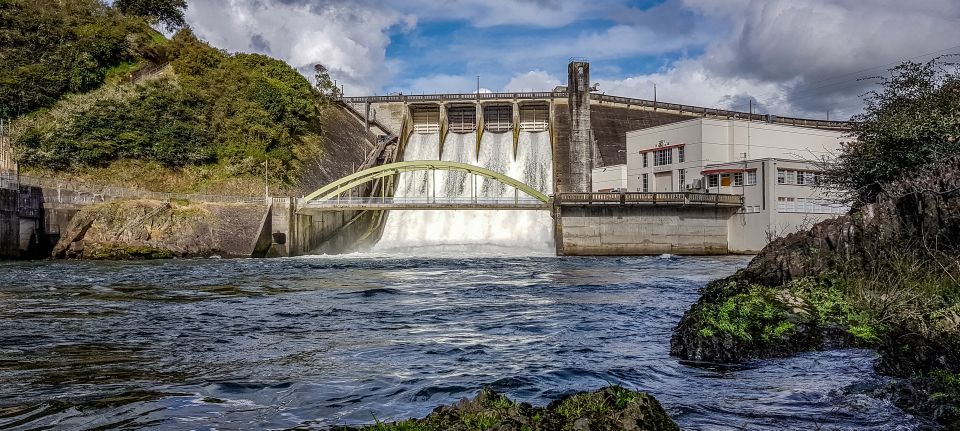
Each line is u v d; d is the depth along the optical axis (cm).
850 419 873
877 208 1820
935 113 2234
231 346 1667
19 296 2978
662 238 6981
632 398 777
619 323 2028
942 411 850
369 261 6000
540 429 691
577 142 9500
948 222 1644
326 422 966
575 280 3834
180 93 9256
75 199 6862
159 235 6619
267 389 1179
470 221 8725
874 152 2381
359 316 2284
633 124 10375
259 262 5828
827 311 1423
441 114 10000
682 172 7531
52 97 8619
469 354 1537
